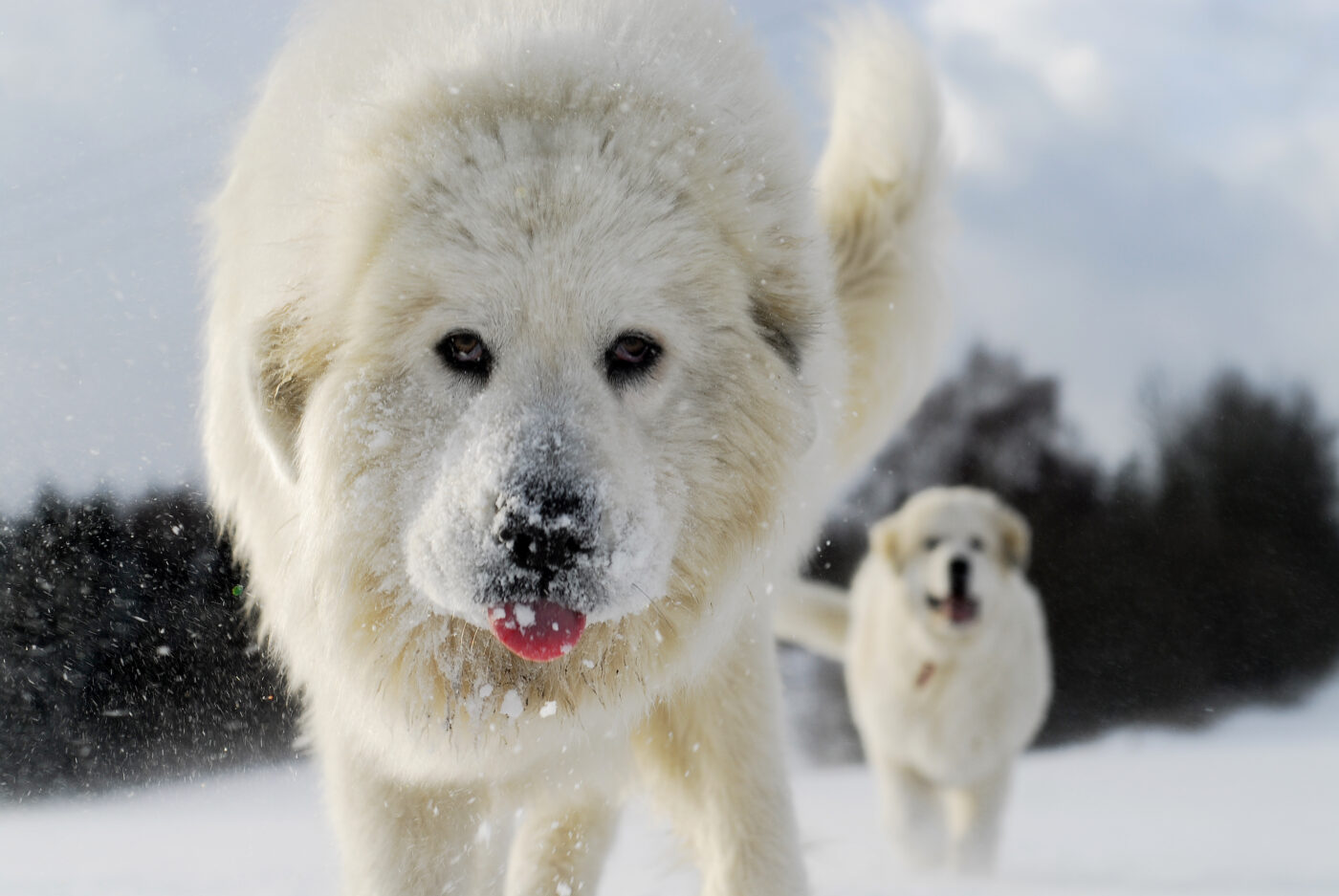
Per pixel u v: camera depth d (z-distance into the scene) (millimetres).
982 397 26641
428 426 1998
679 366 2090
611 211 2021
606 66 2162
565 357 1961
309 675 2408
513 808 2674
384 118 2115
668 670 2285
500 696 2211
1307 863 4570
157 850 3398
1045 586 21844
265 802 3541
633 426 2041
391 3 2438
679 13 2471
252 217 2350
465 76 2123
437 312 1969
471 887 2484
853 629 6887
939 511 6656
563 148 2043
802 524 2564
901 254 3754
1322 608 21203
